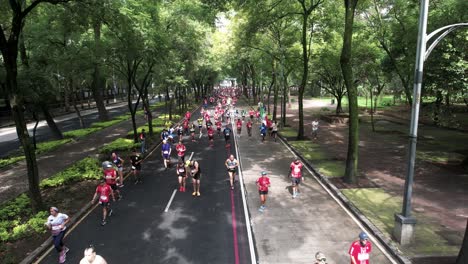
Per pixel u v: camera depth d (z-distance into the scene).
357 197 13.62
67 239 10.80
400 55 27.08
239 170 18.55
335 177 16.36
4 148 26.53
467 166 17.84
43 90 22.09
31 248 10.12
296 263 9.17
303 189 15.15
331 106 57.53
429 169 17.67
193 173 14.42
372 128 31.67
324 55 31.34
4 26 19.55
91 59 22.97
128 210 13.09
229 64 58.69
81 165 18.72
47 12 20.41
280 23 28.95
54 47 25.33
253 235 10.83
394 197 13.60
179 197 14.46
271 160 20.75
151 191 15.29
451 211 12.12
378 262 9.12
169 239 10.70
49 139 29.47
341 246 10.01
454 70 15.99
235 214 12.57
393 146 23.84
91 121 42.50
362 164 18.80
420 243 9.81
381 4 24.50
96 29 23.80
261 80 48.19
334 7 25.78
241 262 9.30
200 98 77.44
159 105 61.81
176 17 26.31
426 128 32.38
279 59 32.78
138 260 9.49
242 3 22.08
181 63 33.44
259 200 13.89
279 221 11.80
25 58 23.28
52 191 15.16
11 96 11.86
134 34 19.34
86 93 75.81
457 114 39.78
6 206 13.18
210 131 26.05
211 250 9.98
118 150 23.30
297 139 26.88
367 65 31.17
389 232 10.52
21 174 18.16
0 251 9.91
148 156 22.20
